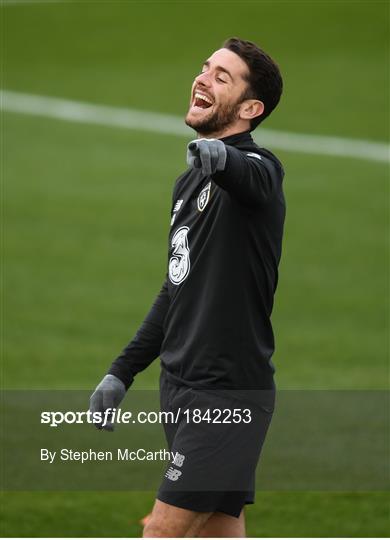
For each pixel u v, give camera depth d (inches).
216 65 636.1
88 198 2331.4
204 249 625.6
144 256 1964.8
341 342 1540.4
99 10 4183.1
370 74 3289.9
